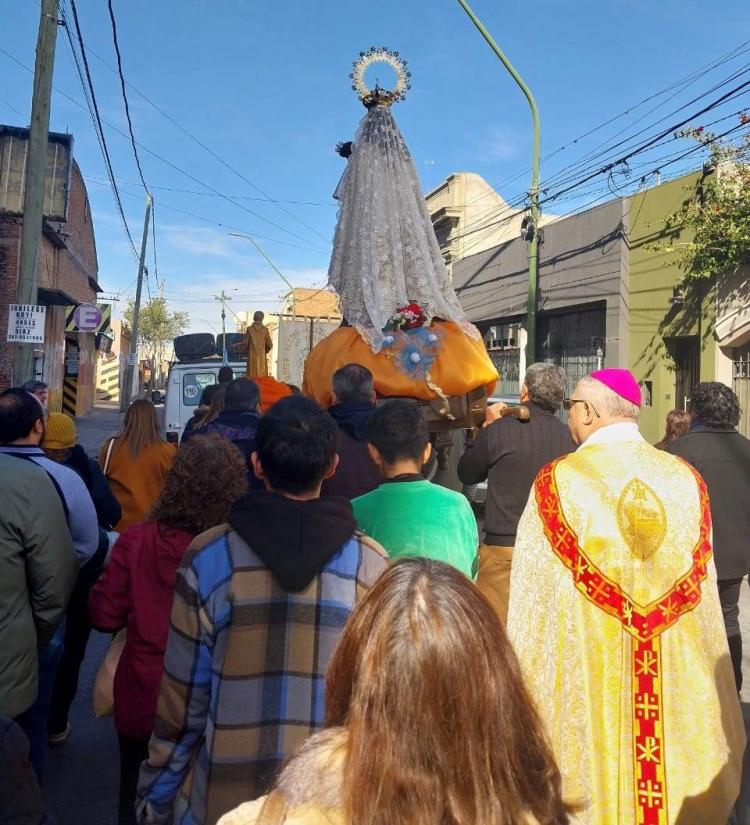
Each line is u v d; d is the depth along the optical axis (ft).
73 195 75.87
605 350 55.42
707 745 7.81
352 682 4.09
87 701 16.57
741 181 43.73
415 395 16.08
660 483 8.39
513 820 3.83
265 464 7.64
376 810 3.71
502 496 13.38
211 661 7.14
